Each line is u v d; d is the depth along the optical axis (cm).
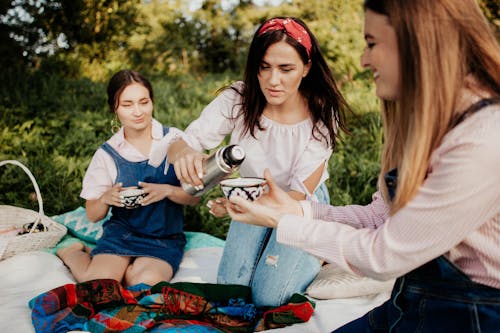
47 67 834
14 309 226
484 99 122
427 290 136
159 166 291
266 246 251
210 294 238
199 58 1198
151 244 282
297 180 245
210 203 218
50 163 446
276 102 229
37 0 830
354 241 135
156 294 230
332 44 759
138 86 276
